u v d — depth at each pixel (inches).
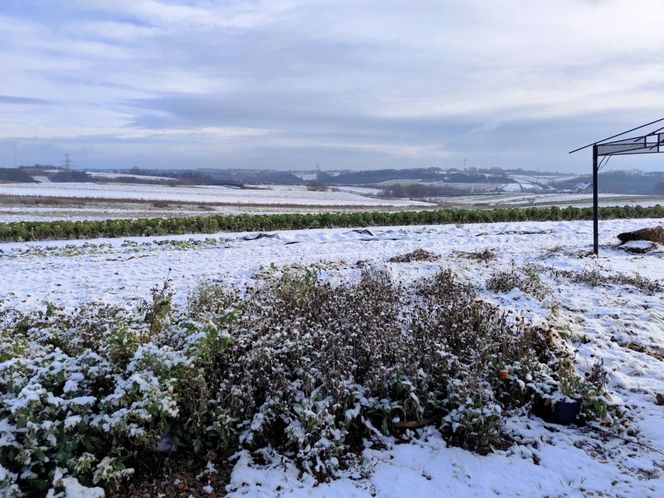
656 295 337.7
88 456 135.0
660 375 212.8
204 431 155.6
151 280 402.9
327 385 167.8
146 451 151.1
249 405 160.9
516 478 149.3
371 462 156.3
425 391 175.2
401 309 263.6
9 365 145.2
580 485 145.4
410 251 556.4
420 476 149.9
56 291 368.8
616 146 499.2
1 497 125.2
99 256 531.5
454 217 884.6
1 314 264.4
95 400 140.7
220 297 263.3
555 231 727.7
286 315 228.5
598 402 176.2
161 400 141.3
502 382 187.5
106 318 215.6
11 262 495.8
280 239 672.4
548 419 181.6
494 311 234.8
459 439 167.0
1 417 139.4
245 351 181.8
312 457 153.6
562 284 367.2
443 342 199.3
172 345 179.9
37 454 131.7
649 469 151.9
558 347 213.9
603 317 283.3
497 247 578.2
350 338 197.8
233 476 147.2
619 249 539.5
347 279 379.9
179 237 692.7
